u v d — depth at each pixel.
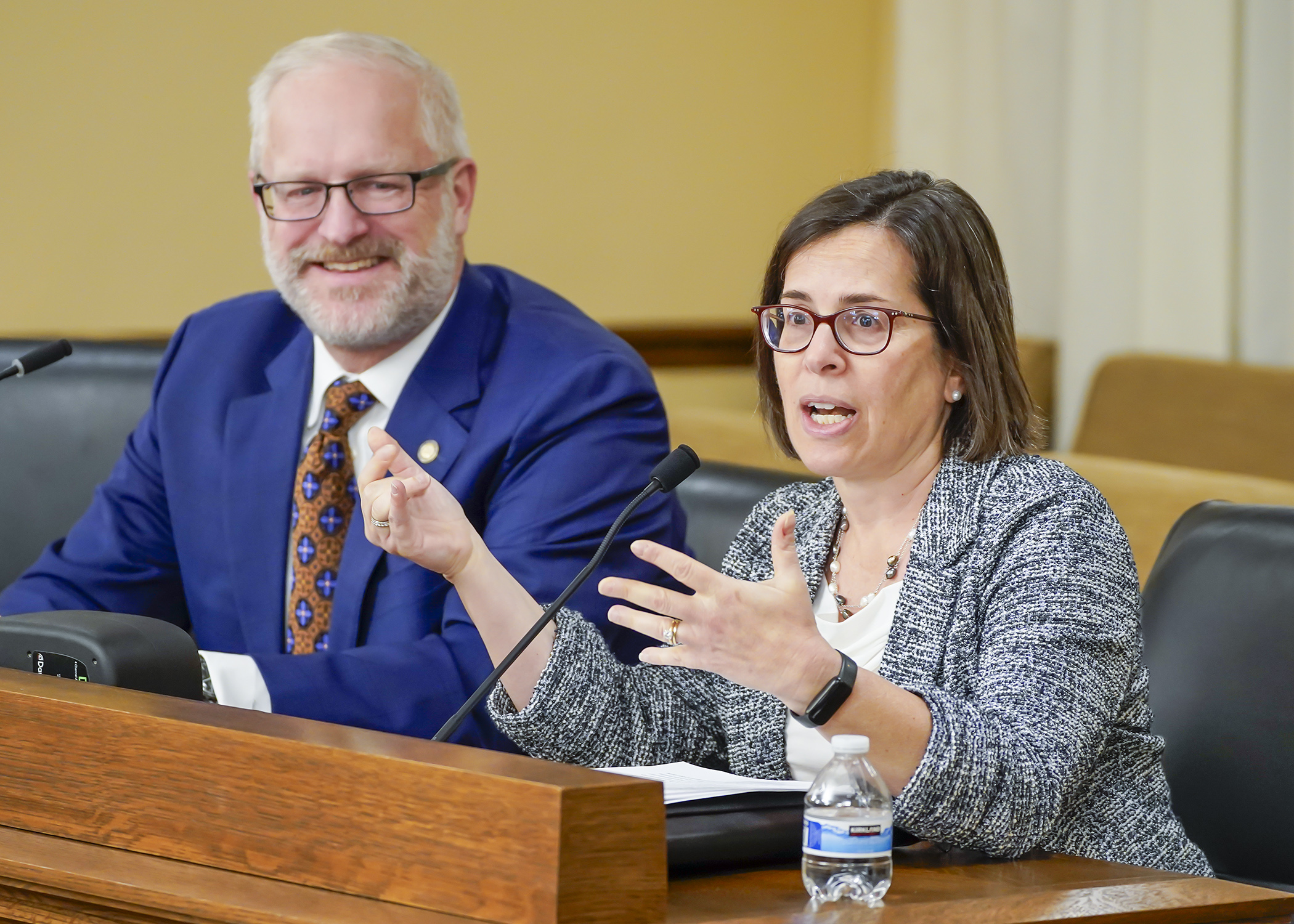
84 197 14.09
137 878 3.68
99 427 11.50
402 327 8.30
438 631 7.81
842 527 6.32
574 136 17.34
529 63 16.94
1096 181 17.75
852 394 5.80
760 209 18.84
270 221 8.43
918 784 4.65
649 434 8.27
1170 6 17.12
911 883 4.40
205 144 14.68
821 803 4.13
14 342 11.79
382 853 3.54
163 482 9.20
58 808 4.04
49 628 5.05
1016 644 5.33
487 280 8.92
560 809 3.30
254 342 9.00
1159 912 4.05
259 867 3.70
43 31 13.80
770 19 18.70
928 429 5.96
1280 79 16.67
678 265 18.27
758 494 8.93
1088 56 17.67
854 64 19.45
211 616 8.63
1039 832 4.81
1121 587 5.50
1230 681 6.68
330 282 8.26
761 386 6.48
